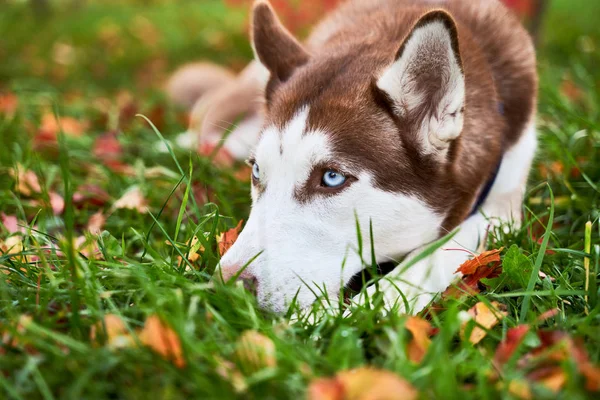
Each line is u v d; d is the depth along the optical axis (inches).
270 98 34.8
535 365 24.7
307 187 30.3
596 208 35.0
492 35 36.5
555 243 32.1
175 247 30.2
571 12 96.7
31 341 24.8
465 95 32.2
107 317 26.1
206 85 61.3
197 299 26.8
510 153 35.8
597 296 28.1
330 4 66.8
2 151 42.5
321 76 32.4
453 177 31.9
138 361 24.5
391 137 30.6
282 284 29.0
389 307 28.3
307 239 29.9
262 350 24.6
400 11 36.5
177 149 44.3
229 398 23.3
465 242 32.9
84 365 24.5
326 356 25.4
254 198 32.2
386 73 30.3
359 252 28.6
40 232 31.3
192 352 24.6
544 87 45.9
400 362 24.1
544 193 37.3
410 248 32.0
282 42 35.4
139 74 77.8
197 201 38.3
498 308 28.3
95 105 58.1
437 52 29.9
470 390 24.1
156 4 130.8
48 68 76.8
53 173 38.8
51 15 115.6
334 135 30.3
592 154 39.6
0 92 61.4
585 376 23.7
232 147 47.2
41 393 24.2
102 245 30.3
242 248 29.3
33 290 28.3
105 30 99.9
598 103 47.9
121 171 42.4
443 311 28.6
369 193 30.4
